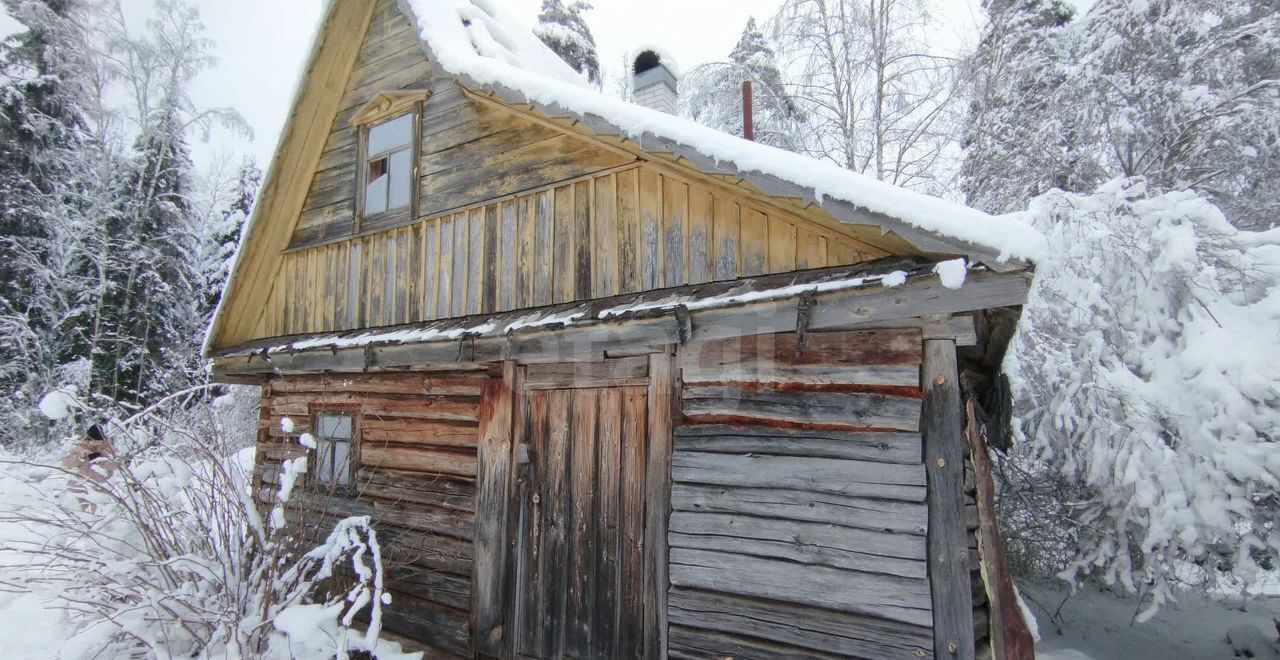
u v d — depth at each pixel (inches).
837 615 124.4
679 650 141.1
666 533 149.3
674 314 143.8
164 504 161.8
